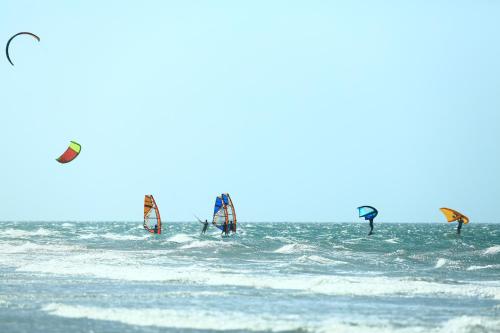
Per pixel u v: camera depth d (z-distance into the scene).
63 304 64.56
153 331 52.69
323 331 53.31
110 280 85.75
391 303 69.00
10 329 52.88
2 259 115.75
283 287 80.56
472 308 66.31
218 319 57.47
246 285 82.31
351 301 70.06
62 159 120.31
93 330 52.75
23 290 75.25
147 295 72.12
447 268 111.50
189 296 71.69
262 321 56.94
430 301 70.81
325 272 103.06
